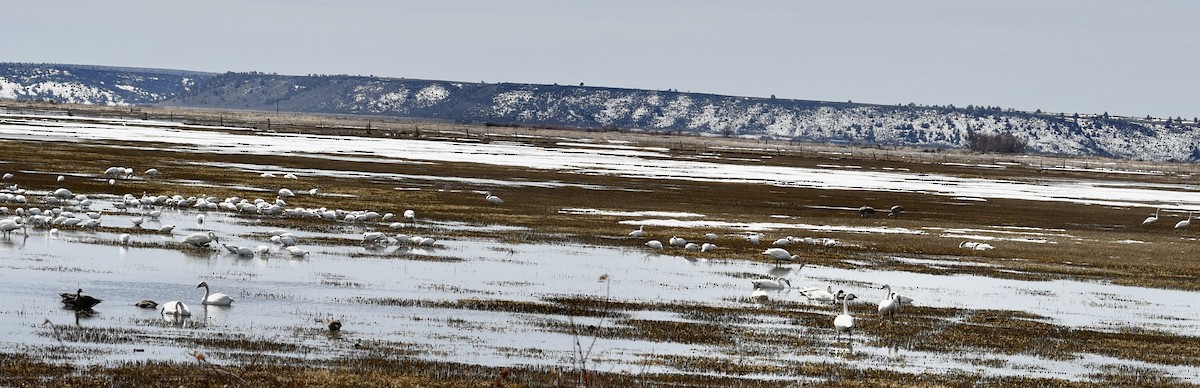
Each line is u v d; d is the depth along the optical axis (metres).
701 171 180.00
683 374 42.94
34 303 51.44
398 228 85.19
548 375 41.59
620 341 48.91
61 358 40.94
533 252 76.69
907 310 59.44
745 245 85.44
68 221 77.44
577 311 55.59
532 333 49.94
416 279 63.28
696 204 118.00
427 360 43.47
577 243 82.38
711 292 63.22
